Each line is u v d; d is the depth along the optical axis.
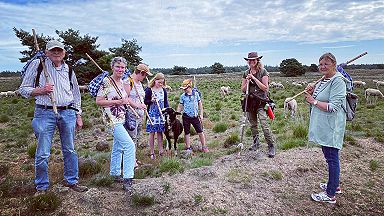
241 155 6.49
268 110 6.22
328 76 4.46
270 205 4.50
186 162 6.51
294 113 12.98
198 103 7.68
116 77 4.87
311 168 5.79
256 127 6.81
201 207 4.33
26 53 35.38
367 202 4.71
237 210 4.32
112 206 4.37
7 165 6.59
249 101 6.40
